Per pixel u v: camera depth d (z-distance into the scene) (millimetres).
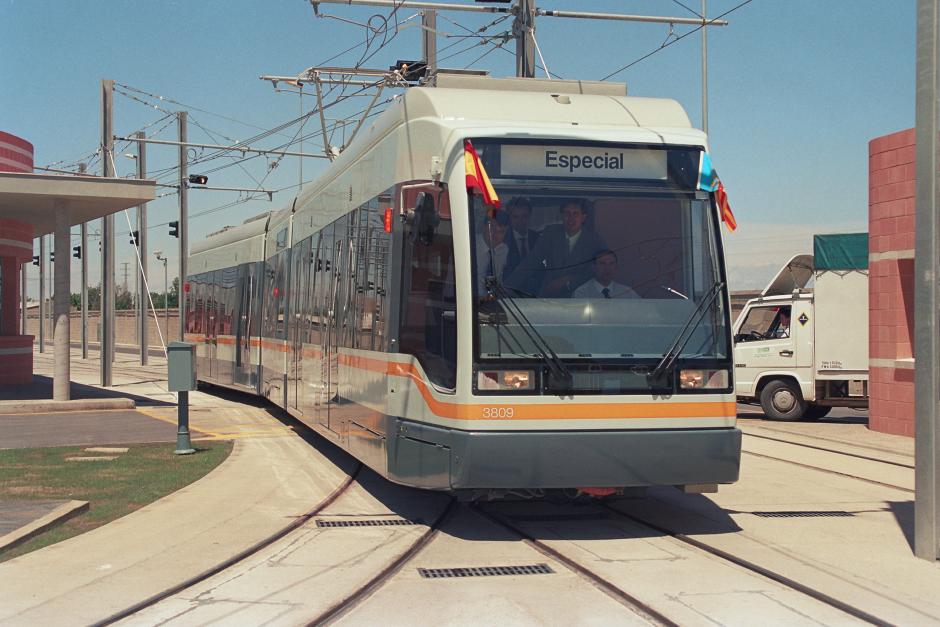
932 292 7492
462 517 9297
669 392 7949
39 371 37969
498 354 7703
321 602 6363
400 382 8680
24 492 10211
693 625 5820
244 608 6242
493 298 7758
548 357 7750
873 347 16906
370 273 9883
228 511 9438
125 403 20328
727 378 8125
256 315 18547
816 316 18562
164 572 7094
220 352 22109
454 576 7027
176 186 32406
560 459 7680
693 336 8102
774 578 6930
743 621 5906
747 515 9312
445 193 8125
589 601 6359
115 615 6051
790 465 12641
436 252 8227
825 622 5910
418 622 5926
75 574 7027
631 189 8234
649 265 8148
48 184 19344
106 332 27719
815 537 8328
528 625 5852
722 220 8391
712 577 6941
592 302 7949
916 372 7594
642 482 7848
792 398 18984
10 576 6965
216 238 23328
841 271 18422
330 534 8500
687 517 9219
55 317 20047
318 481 11328
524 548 7949
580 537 8312
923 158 7449
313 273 13258
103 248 27875
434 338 8148
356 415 10180
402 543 8109
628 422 7844
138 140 27719
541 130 8172
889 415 16500
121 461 12688
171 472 11773
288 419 18391
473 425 7629
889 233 16562
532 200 8023
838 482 11281
